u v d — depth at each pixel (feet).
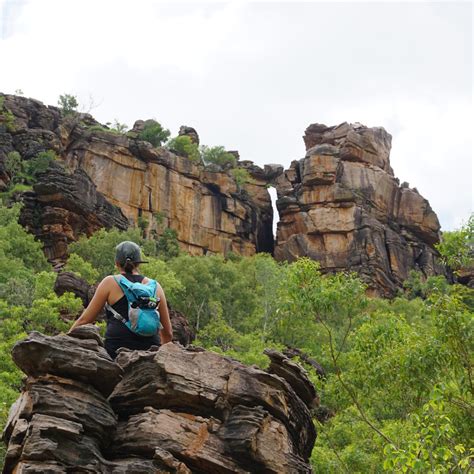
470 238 47.32
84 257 221.05
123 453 18.51
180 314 159.12
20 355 18.54
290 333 176.45
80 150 311.88
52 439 17.26
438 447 35.09
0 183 254.06
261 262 217.56
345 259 307.99
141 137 346.95
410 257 321.32
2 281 171.63
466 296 46.68
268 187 375.04
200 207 330.54
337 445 71.26
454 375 44.80
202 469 18.63
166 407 19.43
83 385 18.56
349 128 353.51
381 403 65.46
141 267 179.93
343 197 319.88
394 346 47.24
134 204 311.88
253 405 19.97
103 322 94.63
